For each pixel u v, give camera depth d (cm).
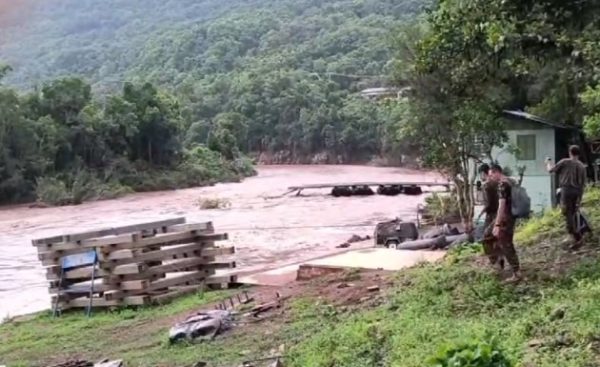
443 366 504
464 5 909
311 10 13875
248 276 1549
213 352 935
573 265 968
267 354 885
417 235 2133
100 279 1404
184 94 10250
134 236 1366
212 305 1266
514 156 2081
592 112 1504
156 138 6556
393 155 7756
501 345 609
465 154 1769
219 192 5697
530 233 1305
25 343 1177
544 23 804
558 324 681
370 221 3347
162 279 1422
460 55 972
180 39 12262
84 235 1395
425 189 5022
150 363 931
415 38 1959
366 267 1380
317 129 9325
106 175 5981
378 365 724
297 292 1255
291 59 11369
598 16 779
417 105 1750
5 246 3133
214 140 7581
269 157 9712
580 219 1103
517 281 931
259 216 3784
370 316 929
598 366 556
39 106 6003
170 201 5150
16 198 5506
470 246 1287
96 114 6197
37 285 2052
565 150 2081
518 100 2127
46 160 5712
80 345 1120
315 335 915
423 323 808
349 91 10212
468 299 895
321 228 3130
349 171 7650
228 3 14488
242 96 9994
